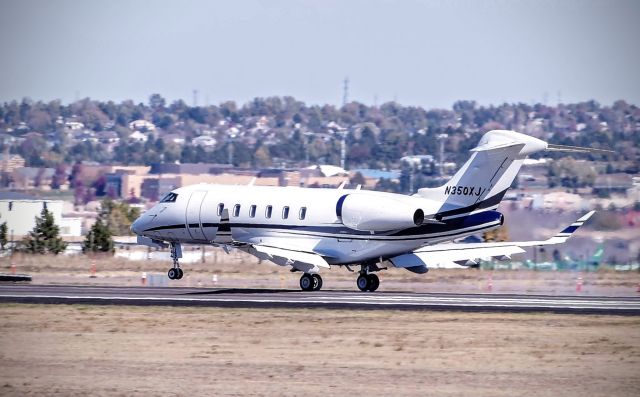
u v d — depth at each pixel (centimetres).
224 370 9562
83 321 12350
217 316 12762
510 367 9706
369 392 8769
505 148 15862
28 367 9712
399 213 16162
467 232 16275
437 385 9006
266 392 8775
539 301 14512
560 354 10300
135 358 10094
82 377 9312
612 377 9319
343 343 10869
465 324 12138
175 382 9119
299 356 10188
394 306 13612
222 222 15925
